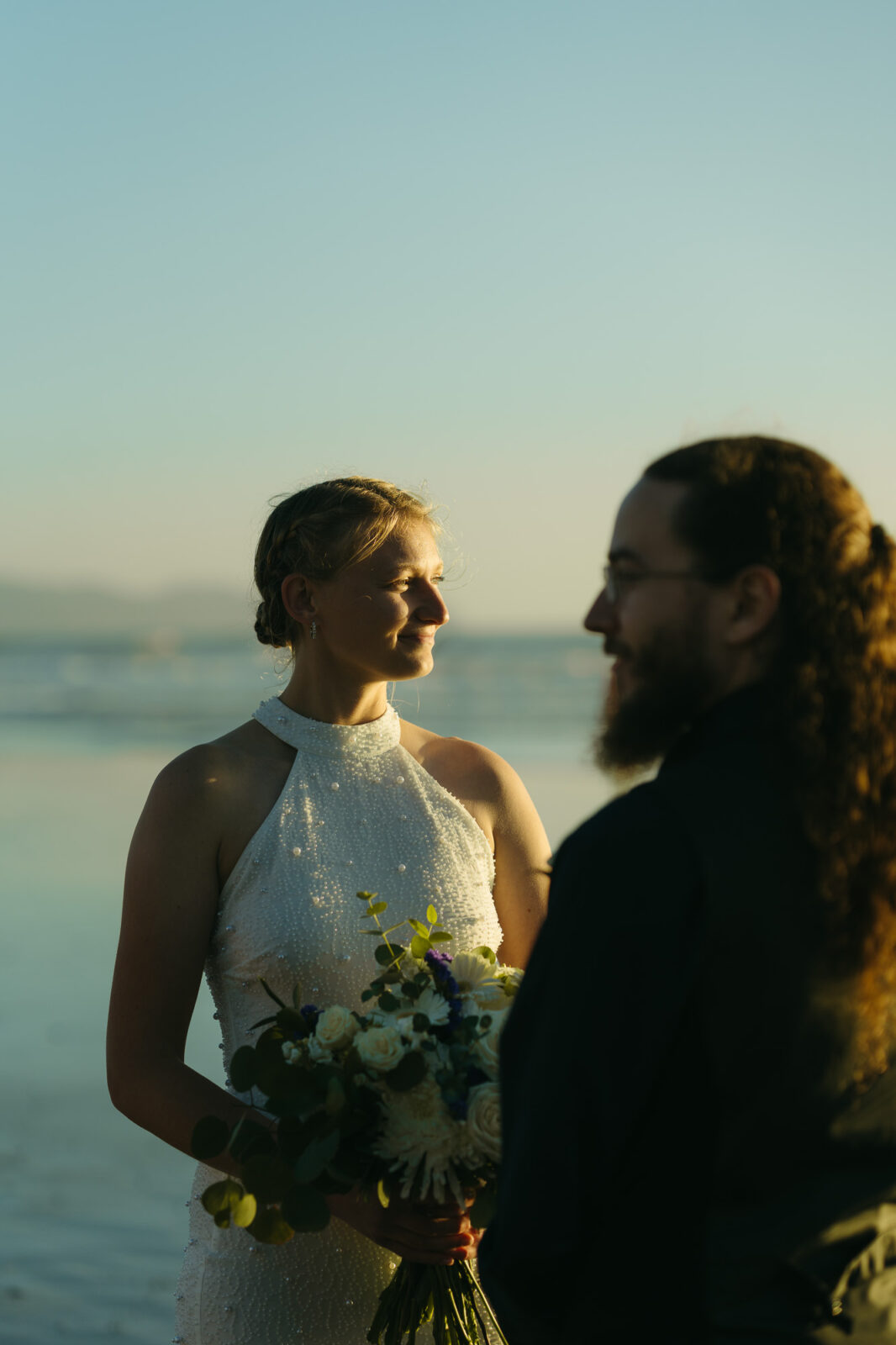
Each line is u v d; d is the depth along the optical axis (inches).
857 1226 51.2
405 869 89.8
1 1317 149.1
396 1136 72.7
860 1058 51.8
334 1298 84.4
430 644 93.3
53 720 1173.7
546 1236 48.8
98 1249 169.2
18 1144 203.8
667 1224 49.7
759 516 53.1
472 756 100.4
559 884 52.8
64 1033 257.1
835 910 50.9
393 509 91.5
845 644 52.6
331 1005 86.0
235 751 92.1
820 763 51.4
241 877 87.2
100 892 387.5
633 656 55.3
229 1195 72.6
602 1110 48.9
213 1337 85.6
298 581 92.7
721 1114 49.9
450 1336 76.9
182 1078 82.4
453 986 77.0
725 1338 48.8
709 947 49.3
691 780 52.3
